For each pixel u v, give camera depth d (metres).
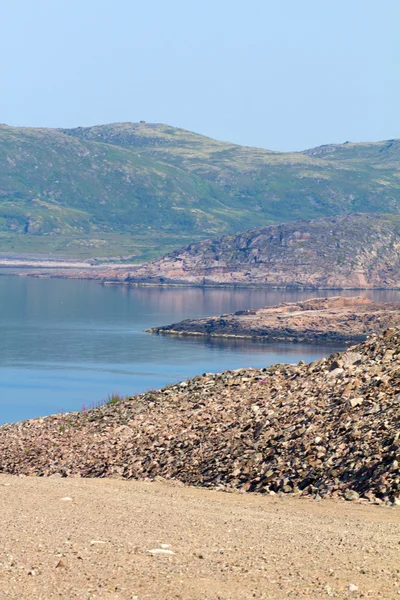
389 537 33.69
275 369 76.25
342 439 51.25
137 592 24.98
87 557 28.95
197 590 25.30
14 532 33.12
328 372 66.62
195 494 46.81
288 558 29.45
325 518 38.66
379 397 55.84
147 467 57.31
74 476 58.06
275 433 55.97
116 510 39.31
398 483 43.97
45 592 24.78
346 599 24.70
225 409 65.94
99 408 81.06
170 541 32.09
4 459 66.12
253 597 24.70
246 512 40.25
